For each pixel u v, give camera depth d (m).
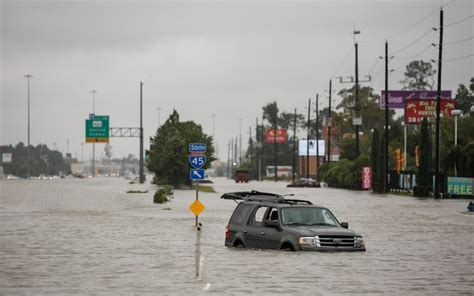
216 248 42.72
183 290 27.30
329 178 182.12
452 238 50.03
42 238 51.09
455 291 27.06
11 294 26.88
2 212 83.56
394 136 178.38
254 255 37.53
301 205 39.78
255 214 40.78
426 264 35.28
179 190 159.50
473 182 109.81
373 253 39.47
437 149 112.12
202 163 59.84
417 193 120.88
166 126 182.50
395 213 77.50
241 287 27.83
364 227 59.59
